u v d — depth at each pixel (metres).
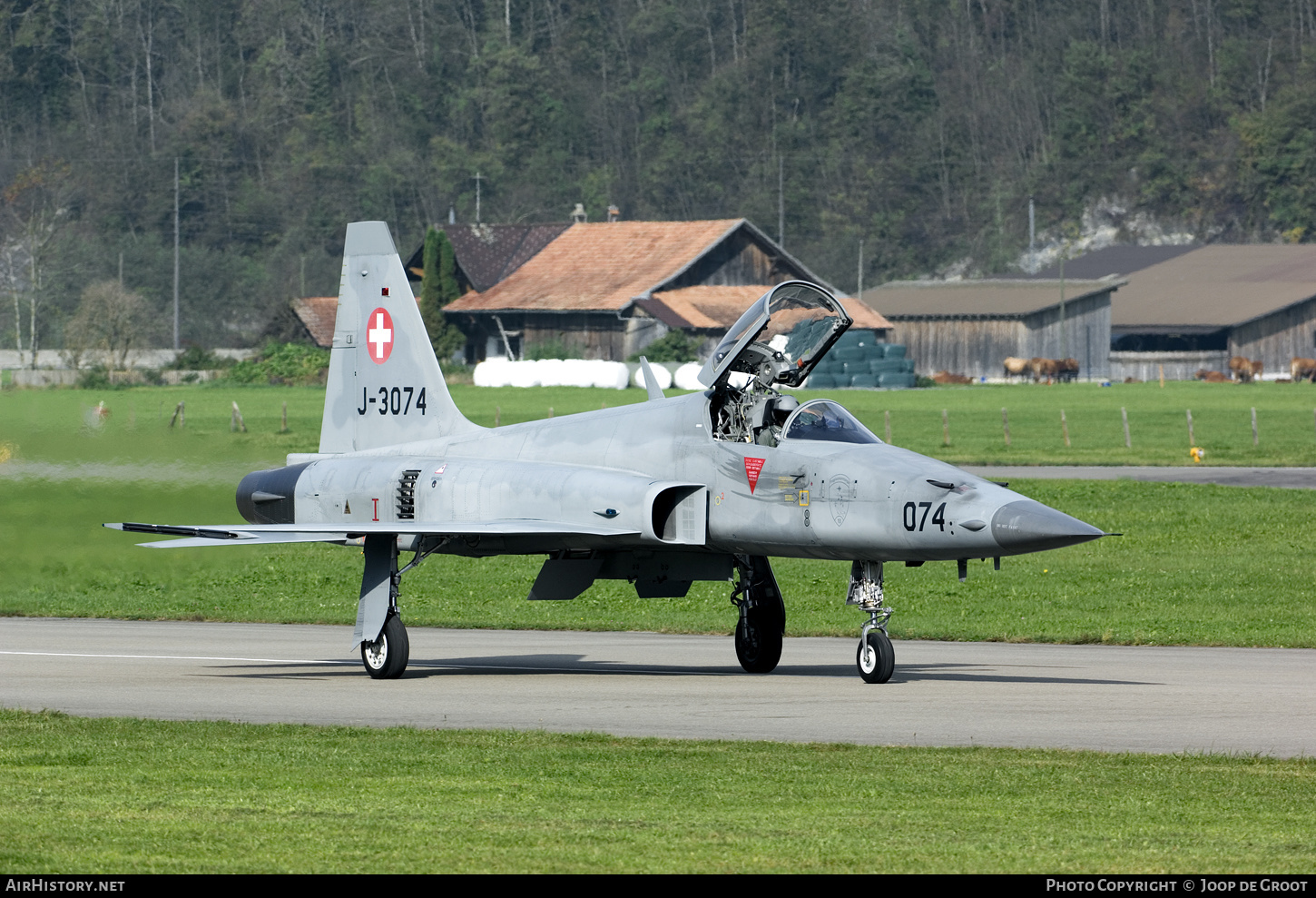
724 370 57.16
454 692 53.09
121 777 37.44
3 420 125.12
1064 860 29.70
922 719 46.41
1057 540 48.56
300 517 65.19
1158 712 47.75
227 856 29.80
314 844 30.75
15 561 94.94
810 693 52.25
